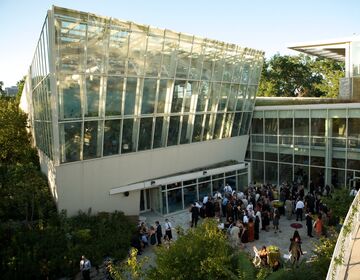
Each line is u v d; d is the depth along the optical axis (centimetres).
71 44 1555
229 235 1680
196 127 2361
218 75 2383
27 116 3228
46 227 1608
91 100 1714
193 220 1927
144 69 1877
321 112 2481
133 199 2053
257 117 2870
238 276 980
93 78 1683
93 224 1742
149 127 2039
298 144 2633
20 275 1302
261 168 2900
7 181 2028
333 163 2472
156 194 2211
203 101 2341
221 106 2505
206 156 2516
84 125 1731
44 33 1652
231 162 2694
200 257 1042
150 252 1647
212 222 1220
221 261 1005
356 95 2912
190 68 2152
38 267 1346
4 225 1597
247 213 1814
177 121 2197
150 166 2125
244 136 2862
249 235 1705
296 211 1995
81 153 1773
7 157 2798
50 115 1756
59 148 1689
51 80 1573
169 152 2216
